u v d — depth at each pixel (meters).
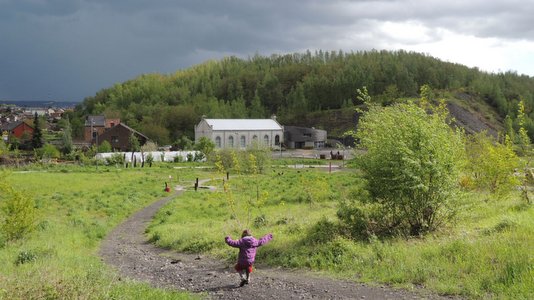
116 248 20.09
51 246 17.97
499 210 18.64
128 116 164.62
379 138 15.55
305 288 10.88
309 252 14.19
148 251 18.95
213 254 16.66
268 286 11.33
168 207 33.34
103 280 10.91
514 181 21.22
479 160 22.38
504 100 167.12
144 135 134.62
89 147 114.00
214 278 12.70
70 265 14.12
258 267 13.86
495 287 9.17
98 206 33.97
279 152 125.75
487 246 11.52
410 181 14.40
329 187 38.75
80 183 50.28
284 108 191.25
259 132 128.88
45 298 8.73
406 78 188.62
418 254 12.09
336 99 188.88
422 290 9.85
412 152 14.48
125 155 89.38
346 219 16.23
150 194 43.72
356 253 13.08
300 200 33.88
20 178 52.38
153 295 9.96
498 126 151.00
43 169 71.62
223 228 21.16
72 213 30.97
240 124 128.38
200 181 58.47
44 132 171.00
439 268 10.82
